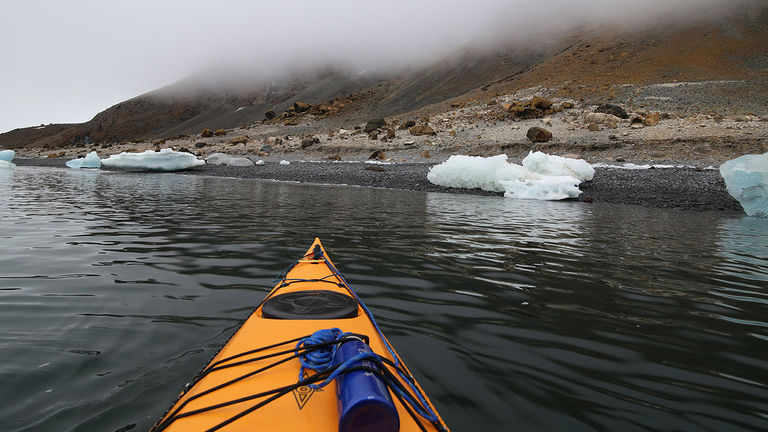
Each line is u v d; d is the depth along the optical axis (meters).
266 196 14.38
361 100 101.38
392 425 1.46
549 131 30.36
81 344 2.89
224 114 152.75
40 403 2.21
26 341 2.92
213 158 33.12
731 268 5.40
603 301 4.03
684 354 2.91
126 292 3.99
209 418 1.66
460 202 13.43
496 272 4.99
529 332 3.23
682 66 56.84
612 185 16.38
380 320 3.39
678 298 4.15
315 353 1.94
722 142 22.34
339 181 21.19
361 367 1.62
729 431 2.08
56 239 6.52
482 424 2.08
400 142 34.59
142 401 2.24
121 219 8.73
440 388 2.39
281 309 2.56
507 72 91.38
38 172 28.55
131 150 52.66
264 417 1.61
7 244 6.11
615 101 40.94
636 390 2.43
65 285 4.18
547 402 2.29
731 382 2.55
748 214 11.24
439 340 3.04
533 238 7.32
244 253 5.71
